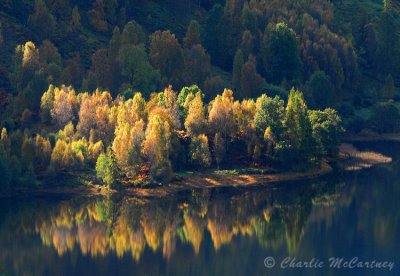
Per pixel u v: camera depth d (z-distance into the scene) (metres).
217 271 157.12
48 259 164.38
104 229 183.88
